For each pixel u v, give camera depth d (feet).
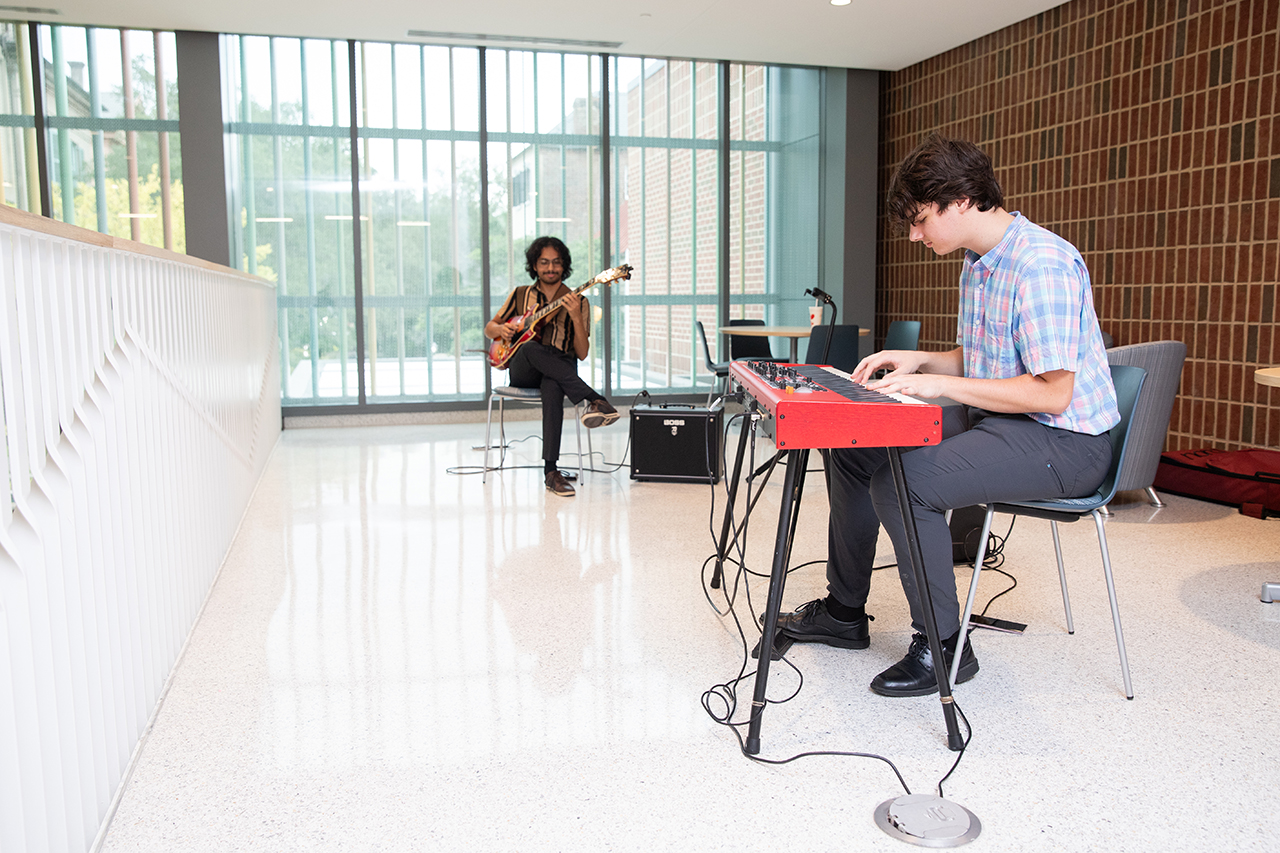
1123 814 5.64
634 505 13.99
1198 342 16.31
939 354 8.13
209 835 5.46
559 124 23.24
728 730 6.75
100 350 5.99
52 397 5.03
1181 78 16.38
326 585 10.21
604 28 20.53
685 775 6.12
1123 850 5.28
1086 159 18.49
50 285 4.96
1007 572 10.68
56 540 4.79
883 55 22.76
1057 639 8.55
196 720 6.96
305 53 21.54
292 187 21.86
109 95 20.45
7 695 4.08
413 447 19.45
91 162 20.51
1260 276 15.17
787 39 21.45
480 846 5.33
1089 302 6.99
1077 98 18.65
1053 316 6.59
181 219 21.03
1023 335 6.73
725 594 9.45
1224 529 12.62
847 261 24.57
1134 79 17.33
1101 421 6.98
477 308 23.24
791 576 10.41
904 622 9.01
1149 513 13.53
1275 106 14.80
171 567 7.91
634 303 24.09
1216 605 9.50
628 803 5.78
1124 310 17.78
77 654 5.12
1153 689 7.45
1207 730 6.75
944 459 6.90
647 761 6.31
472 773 6.15
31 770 4.35
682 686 7.51
